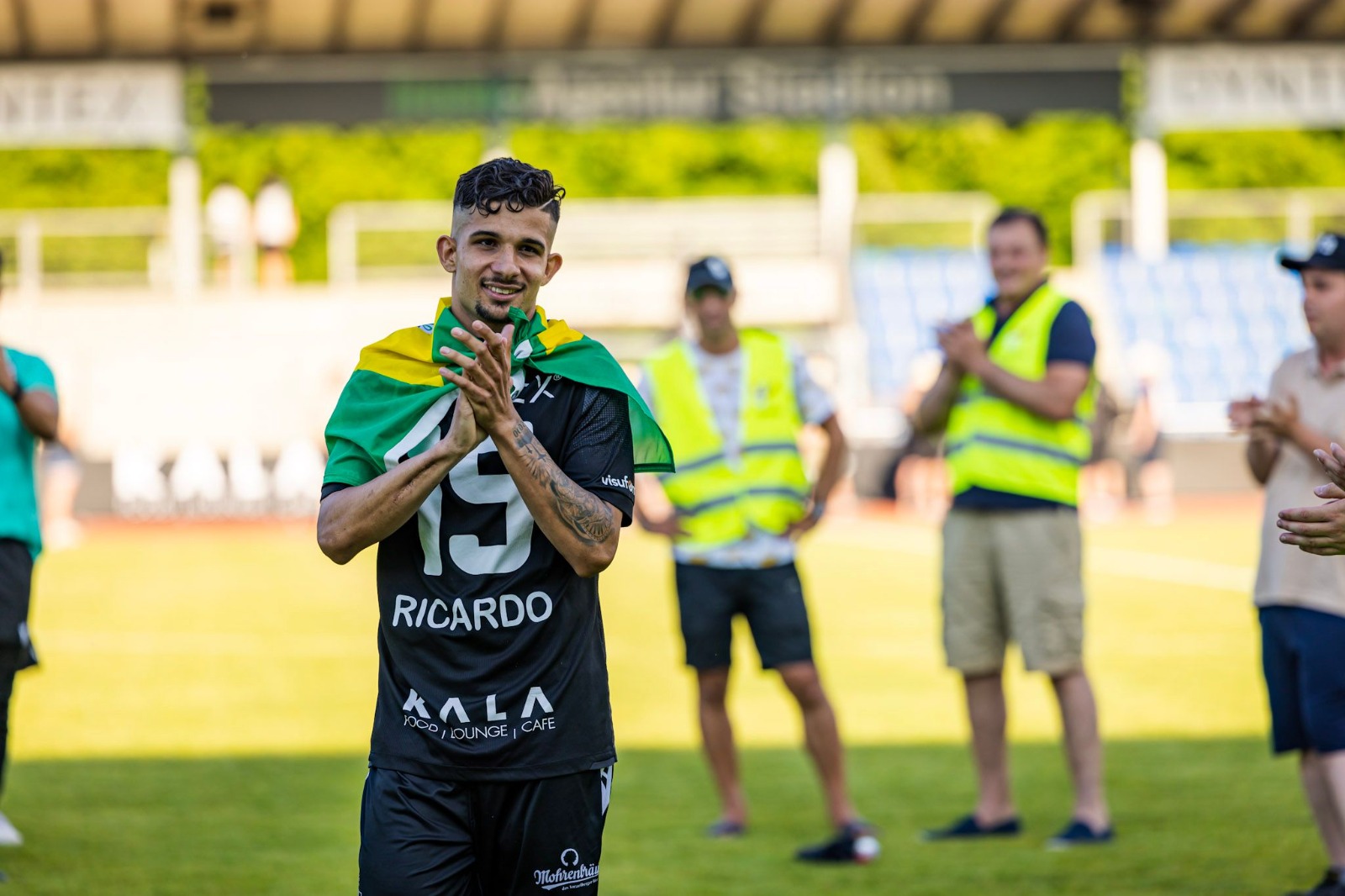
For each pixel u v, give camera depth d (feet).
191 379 116.57
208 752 41.32
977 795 37.14
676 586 34.12
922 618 65.46
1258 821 33.27
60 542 92.58
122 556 85.25
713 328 34.09
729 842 32.76
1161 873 29.37
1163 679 51.57
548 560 17.88
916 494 111.24
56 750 41.65
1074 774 32.50
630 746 42.93
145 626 62.80
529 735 17.67
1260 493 113.60
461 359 16.69
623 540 95.66
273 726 44.75
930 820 34.63
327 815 34.42
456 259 18.07
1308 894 27.12
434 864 17.58
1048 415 32.63
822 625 63.93
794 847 32.30
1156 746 41.75
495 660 17.69
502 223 17.66
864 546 89.81
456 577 17.83
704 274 33.96
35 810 34.65
